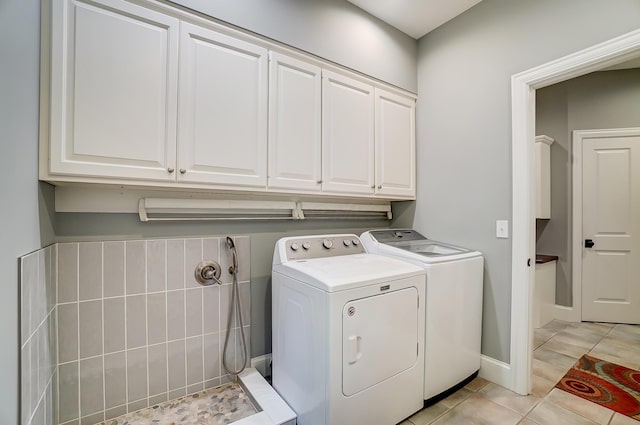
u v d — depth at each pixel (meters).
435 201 2.46
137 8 1.35
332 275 1.45
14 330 0.87
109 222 1.53
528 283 1.90
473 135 2.20
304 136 1.91
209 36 1.55
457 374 1.90
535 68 1.85
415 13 2.29
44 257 1.21
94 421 1.47
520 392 1.88
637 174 3.11
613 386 1.96
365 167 2.24
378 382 1.48
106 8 1.28
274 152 1.78
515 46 1.96
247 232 1.98
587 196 3.26
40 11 1.16
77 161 1.23
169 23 1.44
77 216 1.46
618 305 3.16
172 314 1.68
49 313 1.29
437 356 1.78
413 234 2.47
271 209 2.06
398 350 1.57
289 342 1.62
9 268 0.83
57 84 1.18
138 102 1.36
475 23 2.19
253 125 1.70
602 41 1.58
